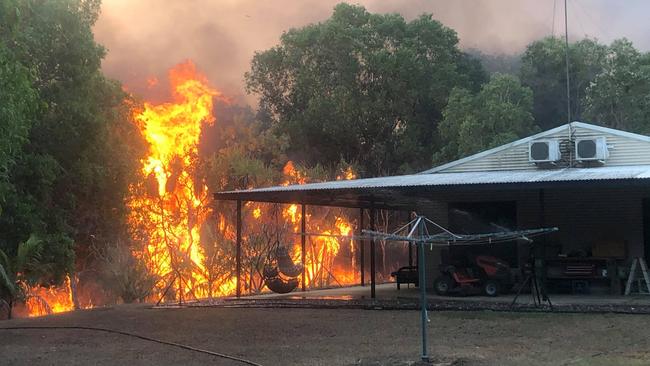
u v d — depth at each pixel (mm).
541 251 13977
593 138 15844
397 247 30688
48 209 17547
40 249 15867
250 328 10398
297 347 8562
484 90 34406
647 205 15477
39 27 16922
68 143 17516
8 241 16094
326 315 11836
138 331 10367
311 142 40250
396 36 40812
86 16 18547
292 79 41781
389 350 8188
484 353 7824
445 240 7809
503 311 11703
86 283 20125
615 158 15969
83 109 17531
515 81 34281
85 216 19469
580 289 14836
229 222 24734
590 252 15305
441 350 8086
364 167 39281
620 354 7602
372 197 15117
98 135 18438
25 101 11312
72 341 9570
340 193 13500
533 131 34531
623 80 35531
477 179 13273
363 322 10836
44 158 16500
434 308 12203
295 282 16906
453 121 34219
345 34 39281
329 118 38750
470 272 15148
